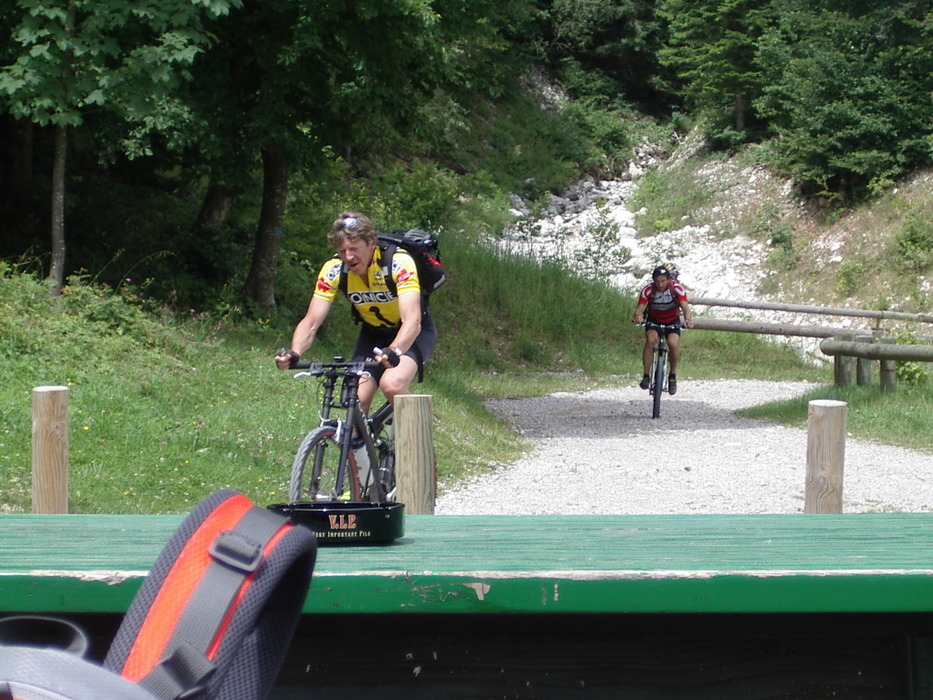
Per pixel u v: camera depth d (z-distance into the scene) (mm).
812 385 18672
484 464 9523
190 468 7387
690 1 38344
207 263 15508
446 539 2051
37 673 727
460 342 19797
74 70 10773
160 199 17172
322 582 1568
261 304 14930
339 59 13906
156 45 11250
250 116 13484
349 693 1775
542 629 1785
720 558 1728
